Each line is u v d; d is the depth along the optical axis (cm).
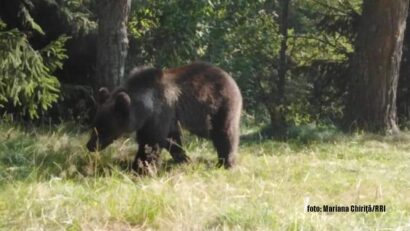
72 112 2425
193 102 1719
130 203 1262
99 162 1638
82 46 2445
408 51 3303
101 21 2147
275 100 3844
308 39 4006
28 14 2142
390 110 2673
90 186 1468
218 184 1512
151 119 1650
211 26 2969
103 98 1664
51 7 2353
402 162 1947
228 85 1777
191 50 2730
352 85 2745
